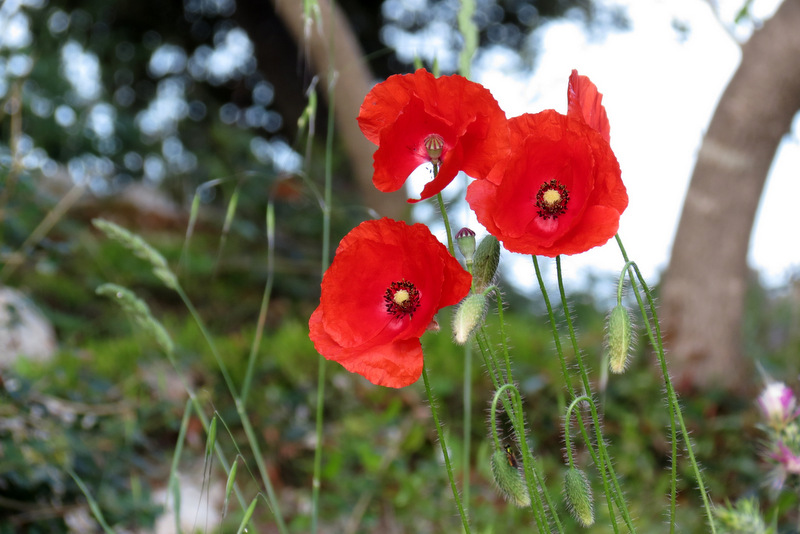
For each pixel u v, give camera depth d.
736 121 4.94
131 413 3.09
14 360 4.07
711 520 1.15
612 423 4.20
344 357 1.11
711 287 4.97
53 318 4.95
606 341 1.13
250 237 6.41
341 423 4.16
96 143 8.59
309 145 2.02
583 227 1.08
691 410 4.38
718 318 4.95
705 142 5.07
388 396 4.24
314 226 7.44
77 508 2.55
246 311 7.12
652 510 3.48
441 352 4.40
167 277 1.85
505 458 1.12
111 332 6.17
